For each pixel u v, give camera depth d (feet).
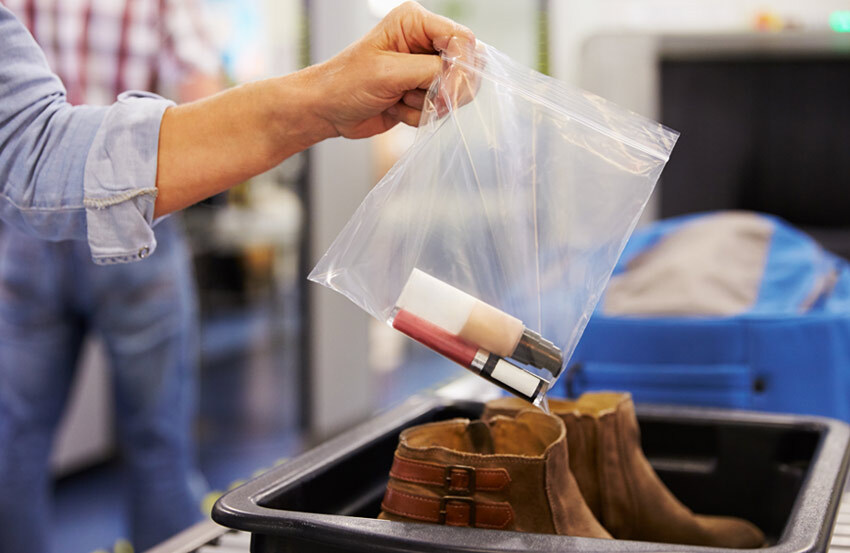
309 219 8.98
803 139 7.72
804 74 7.61
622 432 2.19
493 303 1.81
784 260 4.26
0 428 5.89
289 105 2.06
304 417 9.25
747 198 7.88
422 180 1.86
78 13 5.23
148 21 5.56
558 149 1.86
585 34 9.47
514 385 1.66
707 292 3.96
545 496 1.74
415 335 1.68
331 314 9.06
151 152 2.11
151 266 5.82
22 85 2.16
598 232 1.82
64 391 6.15
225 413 11.28
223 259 17.22
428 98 1.92
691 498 2.48
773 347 3.63
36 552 6.01
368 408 9.63
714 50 7.54
